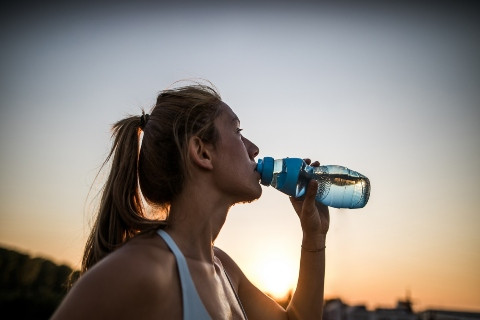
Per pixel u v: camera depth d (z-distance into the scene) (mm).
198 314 1265
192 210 1500
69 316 1046
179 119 1546
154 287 1161
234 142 1600
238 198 1598
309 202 1896
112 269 1118
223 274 1629
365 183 2520
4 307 33312
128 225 1491
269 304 1908
